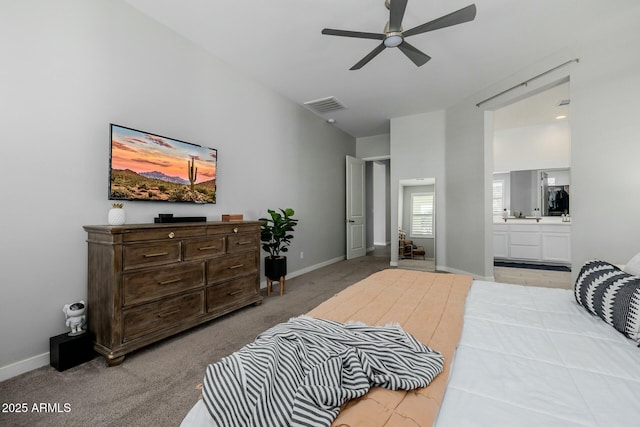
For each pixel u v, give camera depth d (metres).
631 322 1.16
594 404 0.78
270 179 4.07
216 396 0.75
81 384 1.72
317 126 5.23
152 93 2.58
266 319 2.75
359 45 3.00
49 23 1.96
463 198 4.55
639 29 2.49
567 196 5.46
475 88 4.09
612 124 2.64
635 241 2.53
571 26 2.71
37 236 1.92
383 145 6.55
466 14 1.94
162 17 2.56
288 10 2.47
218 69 3.24
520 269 4.95
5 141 1.79
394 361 0.93
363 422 0.70
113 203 2.28
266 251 3.79
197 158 2.93
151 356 2.05
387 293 1.79
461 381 0.91
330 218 5.68
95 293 2.04
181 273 2.33
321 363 0.88
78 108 2.10
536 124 5.60
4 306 1.79
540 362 1.01
